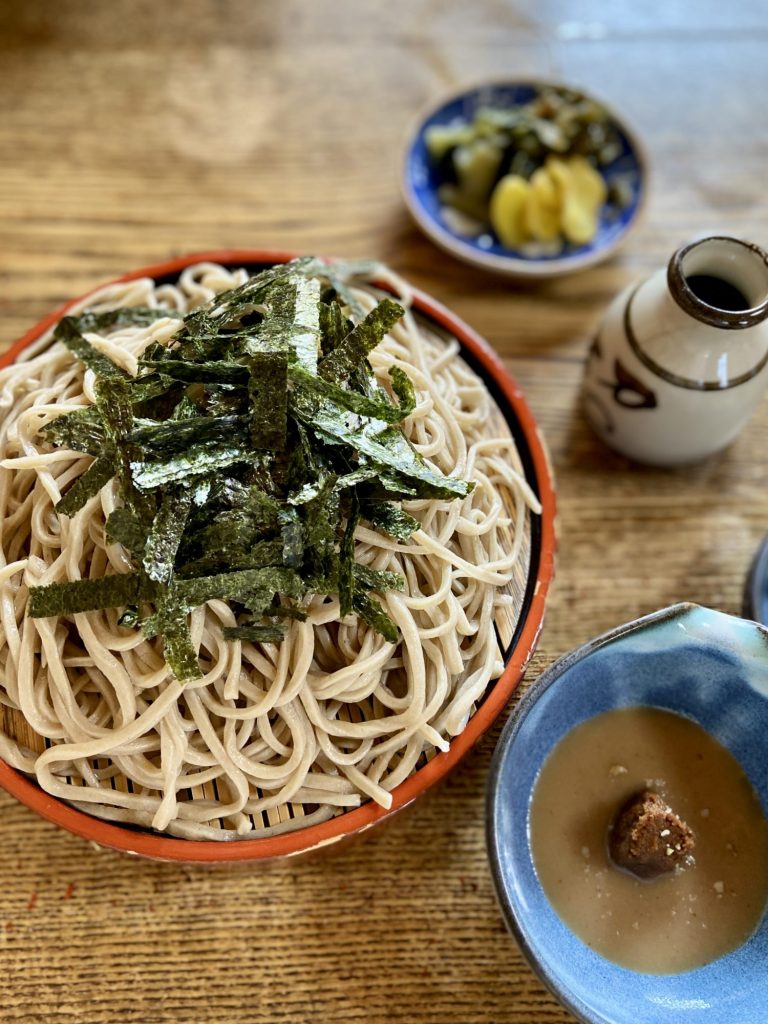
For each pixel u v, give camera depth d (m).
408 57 0.35
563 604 0.26
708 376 0.24
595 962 0.20
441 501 0.20
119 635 0.19
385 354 0.22
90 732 0.18
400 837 0.23
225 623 0.19
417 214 0.31
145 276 0.24
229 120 0.33
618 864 0.21
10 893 0.22
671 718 0.22
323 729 0.19
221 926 0.22
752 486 0.28
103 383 0.18
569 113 0.33
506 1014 0.21
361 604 0.18
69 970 0.21
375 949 0.22
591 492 0.28
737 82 0.36
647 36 0.36
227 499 0.18
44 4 0.36
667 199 0.33
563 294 0.31
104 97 0.33
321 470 0.18
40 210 0.31
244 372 0.18
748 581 0.25
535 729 0.20
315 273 0.22
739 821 0.21
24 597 0.19
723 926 0.20
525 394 0.29
